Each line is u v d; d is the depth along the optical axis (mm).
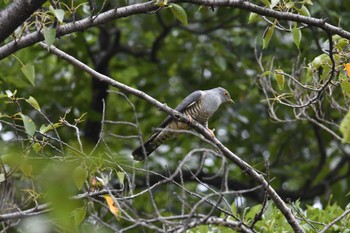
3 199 9141
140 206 15266
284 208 8727
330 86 11062
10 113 15180
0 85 13828
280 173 17141
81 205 8359
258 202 16359
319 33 15289
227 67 17781
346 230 9961
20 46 8828
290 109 16516
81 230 8219
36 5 8484
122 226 11914
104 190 7797
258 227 9664
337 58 9633
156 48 17594
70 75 18844
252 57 16422
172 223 7121
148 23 18688
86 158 7258
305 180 17641
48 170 4855
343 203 17219
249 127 18109
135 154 10625
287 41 17297
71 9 8820
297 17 9273
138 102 18562
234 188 16234
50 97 17203
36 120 15773
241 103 17766
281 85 9438
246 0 9344
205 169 16859
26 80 16094
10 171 8133
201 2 9242
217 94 12023
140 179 15547
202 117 11898
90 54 17328
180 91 18297
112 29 18109
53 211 4781
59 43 16500
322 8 15219
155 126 18234
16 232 10648
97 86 17156
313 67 9688
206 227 9398
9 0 9688
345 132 6812
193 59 16766
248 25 17016
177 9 9094
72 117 16281
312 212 10523
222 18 17312
